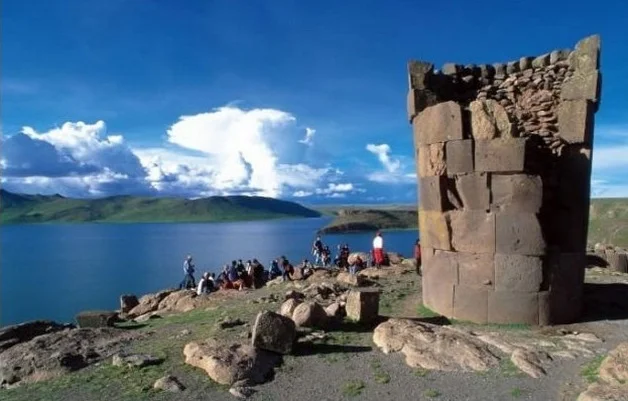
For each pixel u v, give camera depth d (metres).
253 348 11.09
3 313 43.72
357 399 9.48
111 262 90.44
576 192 15.20
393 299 18.19
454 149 15.10
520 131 15.32
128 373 10.86
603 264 26.45
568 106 15.10
